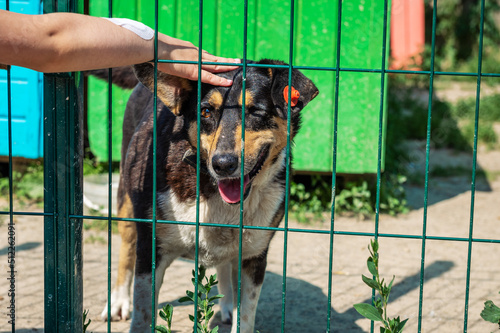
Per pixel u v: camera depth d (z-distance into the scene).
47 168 2.23
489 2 17.56
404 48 8.77
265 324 3.50
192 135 2.86
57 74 2.16
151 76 2.38
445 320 3.61
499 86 15.23
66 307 2.31
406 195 6.96
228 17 5.75
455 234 5.53
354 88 5.85
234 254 3.02
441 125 10.09
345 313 3.69
